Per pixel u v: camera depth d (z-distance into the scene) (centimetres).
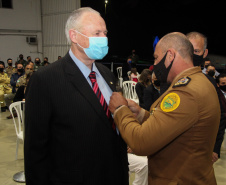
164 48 106
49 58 1157
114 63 1498
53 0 1090
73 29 112
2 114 554
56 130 110
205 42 154
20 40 1110
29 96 109
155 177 107
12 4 1066
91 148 110
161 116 96
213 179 107
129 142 101
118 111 108
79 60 117
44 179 111
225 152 341
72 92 109
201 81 100
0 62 605
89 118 109
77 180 109
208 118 96
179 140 99
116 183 119
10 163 309
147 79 346
